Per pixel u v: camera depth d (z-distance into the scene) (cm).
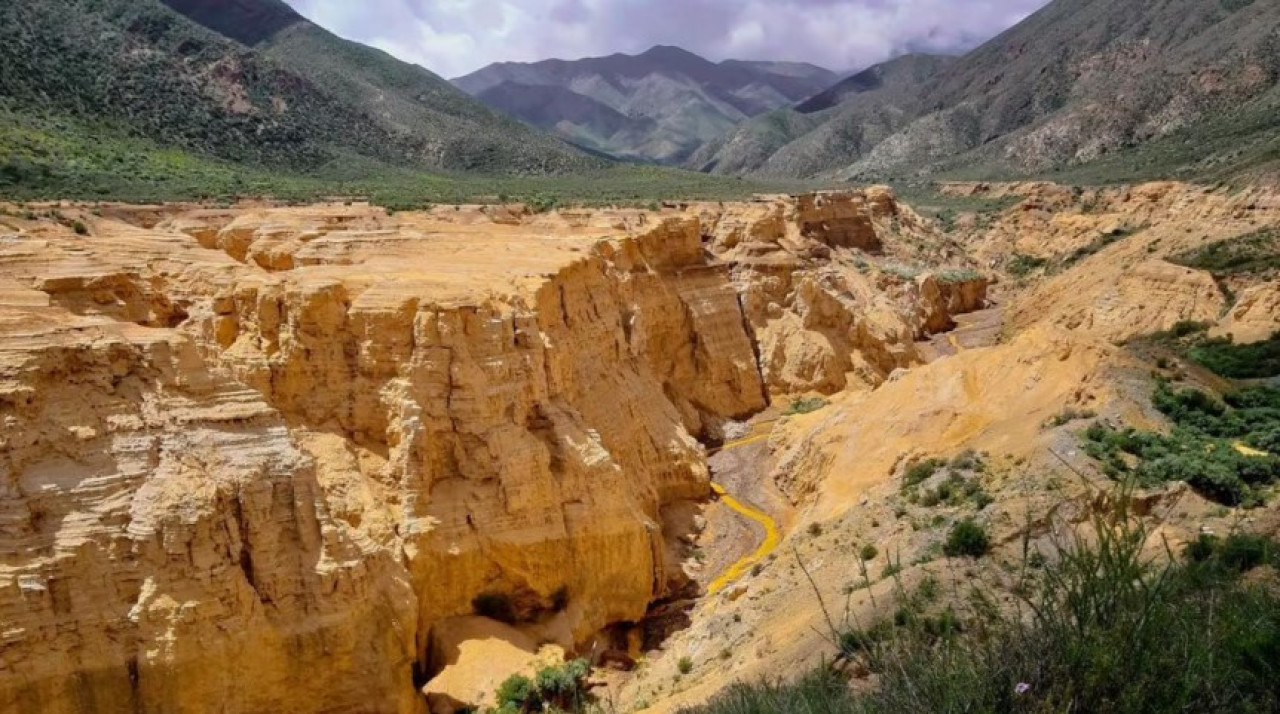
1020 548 2816
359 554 3088
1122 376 4194
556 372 4509
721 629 3606
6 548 2541
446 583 3672
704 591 4597
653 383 6381
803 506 5259
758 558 4866
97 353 2828
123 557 2667
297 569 2936
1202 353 6562
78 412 2761
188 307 4041
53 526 2622
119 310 3619
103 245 4216
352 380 3906
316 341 3909
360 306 3906
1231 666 936
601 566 4066
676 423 6150
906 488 3919
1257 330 6838
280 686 2847
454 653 3534
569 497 4088
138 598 2656
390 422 3812
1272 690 931
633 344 6350
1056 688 909
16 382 2669
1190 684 882
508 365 4059
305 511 2988
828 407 6600
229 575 2775
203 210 6925
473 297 4056
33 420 2688
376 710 3022
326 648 2919
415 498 3678
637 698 3300
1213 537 2088
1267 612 1020
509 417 4000
